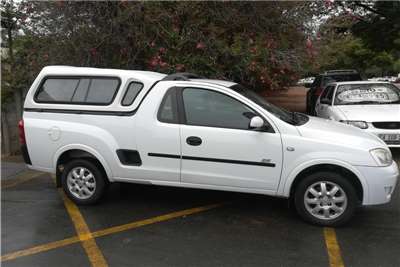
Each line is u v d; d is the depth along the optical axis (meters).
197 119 5.01
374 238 4.50
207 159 4.94
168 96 5.12
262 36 8.38
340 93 9.47
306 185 4.77
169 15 7.82
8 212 5.43
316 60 8.75
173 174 5.09
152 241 4.46
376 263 3.94
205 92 5.02
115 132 5.25
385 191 4.62
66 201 5.84
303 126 4.85
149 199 5.85
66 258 4.10
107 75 5.38
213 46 8.04
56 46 8.62
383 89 9.52
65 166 5.61
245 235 4.60
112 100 5.29
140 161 5.21
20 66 9.63
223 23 8.27
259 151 4.78
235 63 8.18
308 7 8.55
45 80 5.59
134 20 7.96
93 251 4.24
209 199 5.82
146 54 8.35
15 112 9.55
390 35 18.22
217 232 4.69
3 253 4.22
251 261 3.99
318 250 4.21
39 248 4.33
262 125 4.70
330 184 4.72
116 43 8.30
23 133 5.59
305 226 4.83
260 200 5.75
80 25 8.36
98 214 5.30
